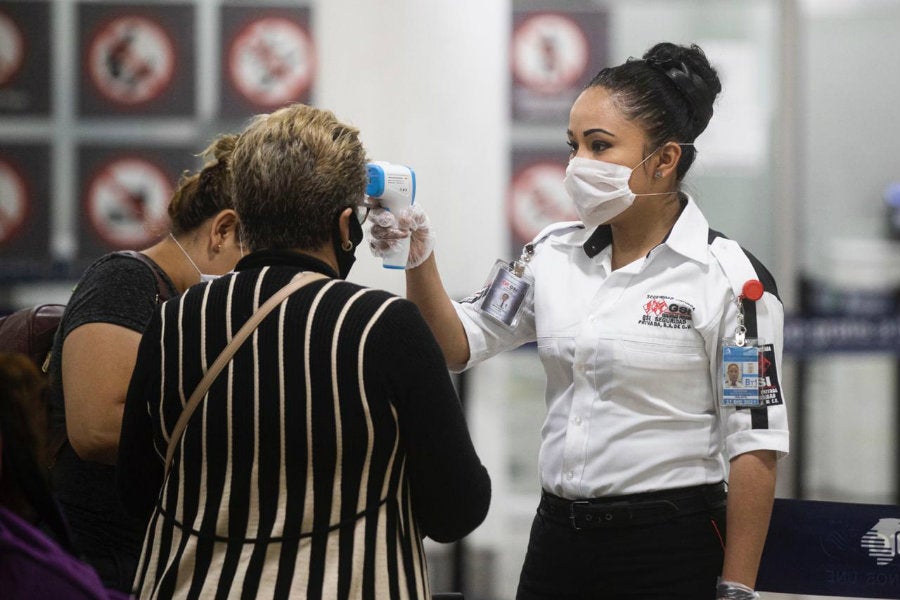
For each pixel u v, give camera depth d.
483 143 12.82
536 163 12.88
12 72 13.03
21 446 3.86
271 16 12.88
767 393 5.10
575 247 5.61
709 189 13.20
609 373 5.25
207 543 4.36
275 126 4.54
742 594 5.00
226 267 5.91
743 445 5.09
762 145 13.16
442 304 5.61
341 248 4.64
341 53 12.83
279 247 4.57
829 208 14.24
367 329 4.36
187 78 13.05
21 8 12.97
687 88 5.32
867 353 12.61
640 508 5.20
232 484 4.37
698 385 5.29
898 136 14.24
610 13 12.85
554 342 5.46
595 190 5.27
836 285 14.13
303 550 4.29
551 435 5.50
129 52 13.05
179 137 13.13
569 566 5.34
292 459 4.34
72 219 13.22
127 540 5.66
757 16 13.03
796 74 13.16
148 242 13.24
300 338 4.36
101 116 13.12
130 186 13.20
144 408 4.64
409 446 4.45
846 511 5.64
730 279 5.19
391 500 4.44
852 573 5.64
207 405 4.40
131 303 5.56
